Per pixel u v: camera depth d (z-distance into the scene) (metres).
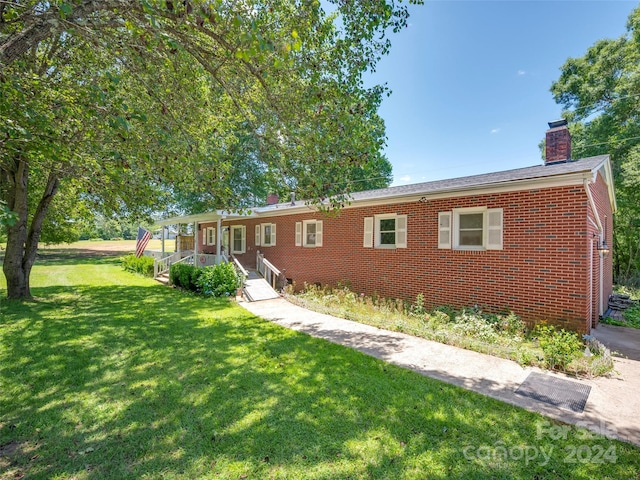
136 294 10.95
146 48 3.76
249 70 4.45
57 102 4.22
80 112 4.21
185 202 23.50
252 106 5.15
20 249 9.48
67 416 3.30
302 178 5.08
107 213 6.76
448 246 8.27
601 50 18.56
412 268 9.09
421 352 5.47
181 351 5.32
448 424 3.21
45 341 5.72
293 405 3.54
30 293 10.29
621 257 17.83
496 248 7.41
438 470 2.54
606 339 6.60
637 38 16.34
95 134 4.35
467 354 5.39
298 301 9.77
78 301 9.57
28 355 5.04
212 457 2.67
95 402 3.60
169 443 2.86
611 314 9.11
